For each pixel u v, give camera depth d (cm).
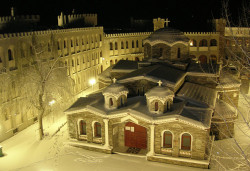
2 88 3834
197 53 7569
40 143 3831
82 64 6159
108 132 3478
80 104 3816
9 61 4038
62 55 5338
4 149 3684
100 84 5316
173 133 3209
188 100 3688
